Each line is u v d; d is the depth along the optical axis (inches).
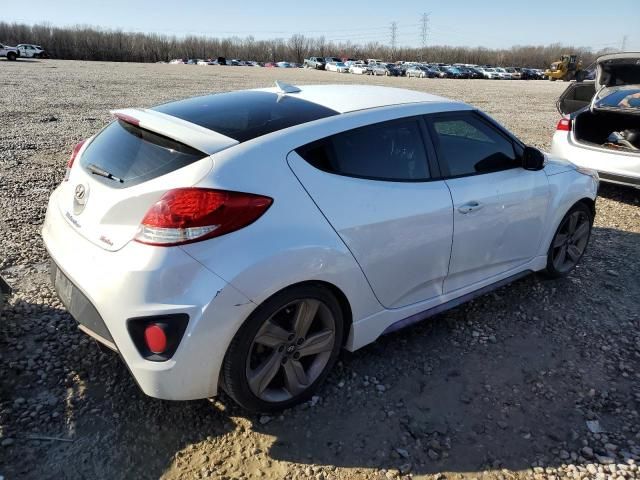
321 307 107.5
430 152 127.3
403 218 116.3
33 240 187.2
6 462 93.1
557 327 146.8
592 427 108.7
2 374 114.7
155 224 88.7
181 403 110.2
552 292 167.0
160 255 88.1
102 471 93.1
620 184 255.8
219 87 890.1
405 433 105.4
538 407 114.3
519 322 148.7
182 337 90.0
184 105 123.3
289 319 105.7
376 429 106.1
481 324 147.0
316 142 107.0
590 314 154.4
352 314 113.7
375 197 112.2
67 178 119.2
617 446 103.6
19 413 104.5
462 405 114.1
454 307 145.5
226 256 90.8
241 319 93.4
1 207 219.5
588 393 119.3
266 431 104.0
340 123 112.7
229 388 99.3
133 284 88.8
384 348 133.6
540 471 97.3
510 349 135.5
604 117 284.7
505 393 118.5
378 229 112.0
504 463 99.0
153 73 1336.1
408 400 114.9
